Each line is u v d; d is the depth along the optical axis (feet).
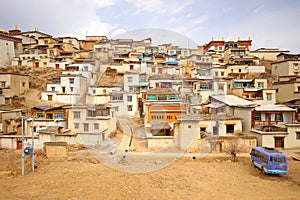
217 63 132.98
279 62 127.44
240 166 52.37
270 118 74.08
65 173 42.68
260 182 42.29
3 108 85.35
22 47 159.74
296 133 65.00
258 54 163.63
